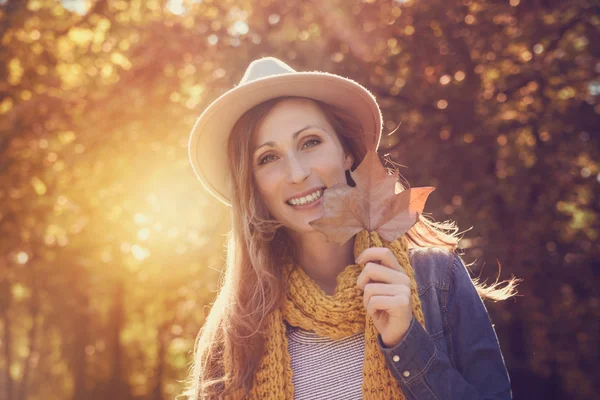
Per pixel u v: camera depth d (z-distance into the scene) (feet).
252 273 8.24
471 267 26.61
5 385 73.46
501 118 28.94
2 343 81.30
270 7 31.35
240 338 7.88
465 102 29.55
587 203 30.32
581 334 29.14
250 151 8.14
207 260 33.50
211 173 9.02
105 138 32.09
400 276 6.71
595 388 29.96
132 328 70.38
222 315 8.47
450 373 6.81
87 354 59.62
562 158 28.63
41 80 34.53
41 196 34.99
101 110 31.86
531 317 28.37
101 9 35.01
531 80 29.35
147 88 32.35
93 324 58.49
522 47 29.76
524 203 28.99
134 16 34.86
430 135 30.25
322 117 8.16
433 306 7.59
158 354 63.77
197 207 33.94
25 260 39.78
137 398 66.28
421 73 29.84
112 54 33.76
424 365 6.74
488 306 27.35
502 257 26.76
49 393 75.97
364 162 6.73
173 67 32.40
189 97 32.81
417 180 28.66
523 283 27.66
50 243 39.50
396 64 30.35
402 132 29.66
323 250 8.14
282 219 8.06
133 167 33.09
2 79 34.76
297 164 7.76
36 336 72.33
